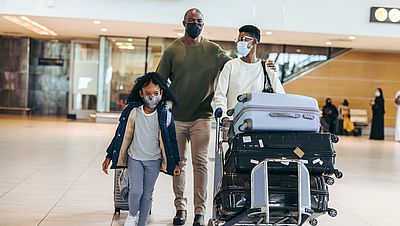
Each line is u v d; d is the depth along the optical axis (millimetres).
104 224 4789
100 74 18797
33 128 14680
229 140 3834
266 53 18875
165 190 6613
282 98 3709
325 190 3600
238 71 4277
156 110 4164
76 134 13531
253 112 3643
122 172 4473
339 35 14234
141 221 4250
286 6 13711
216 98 4238
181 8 13570
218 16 13602
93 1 13484
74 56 19844
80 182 6809
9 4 13312
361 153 12438
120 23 14156
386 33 13898
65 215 5062
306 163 3572
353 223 5285
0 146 10086
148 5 13539
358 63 19516
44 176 7121
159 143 4172
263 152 3594
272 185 3506
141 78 4180
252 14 13648
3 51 20969
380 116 17391
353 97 19625
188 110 4898
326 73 19406
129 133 4164
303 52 19078
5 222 4699
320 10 13773
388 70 19688
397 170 9609
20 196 5812
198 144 4895
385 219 5516
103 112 18984
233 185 3547
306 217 3527
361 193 7043
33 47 21797
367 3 13836
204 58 4898
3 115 20141
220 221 3836
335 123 18625
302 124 3693
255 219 3676
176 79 4898
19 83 21141
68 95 21391
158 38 18422
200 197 4859
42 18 13906
